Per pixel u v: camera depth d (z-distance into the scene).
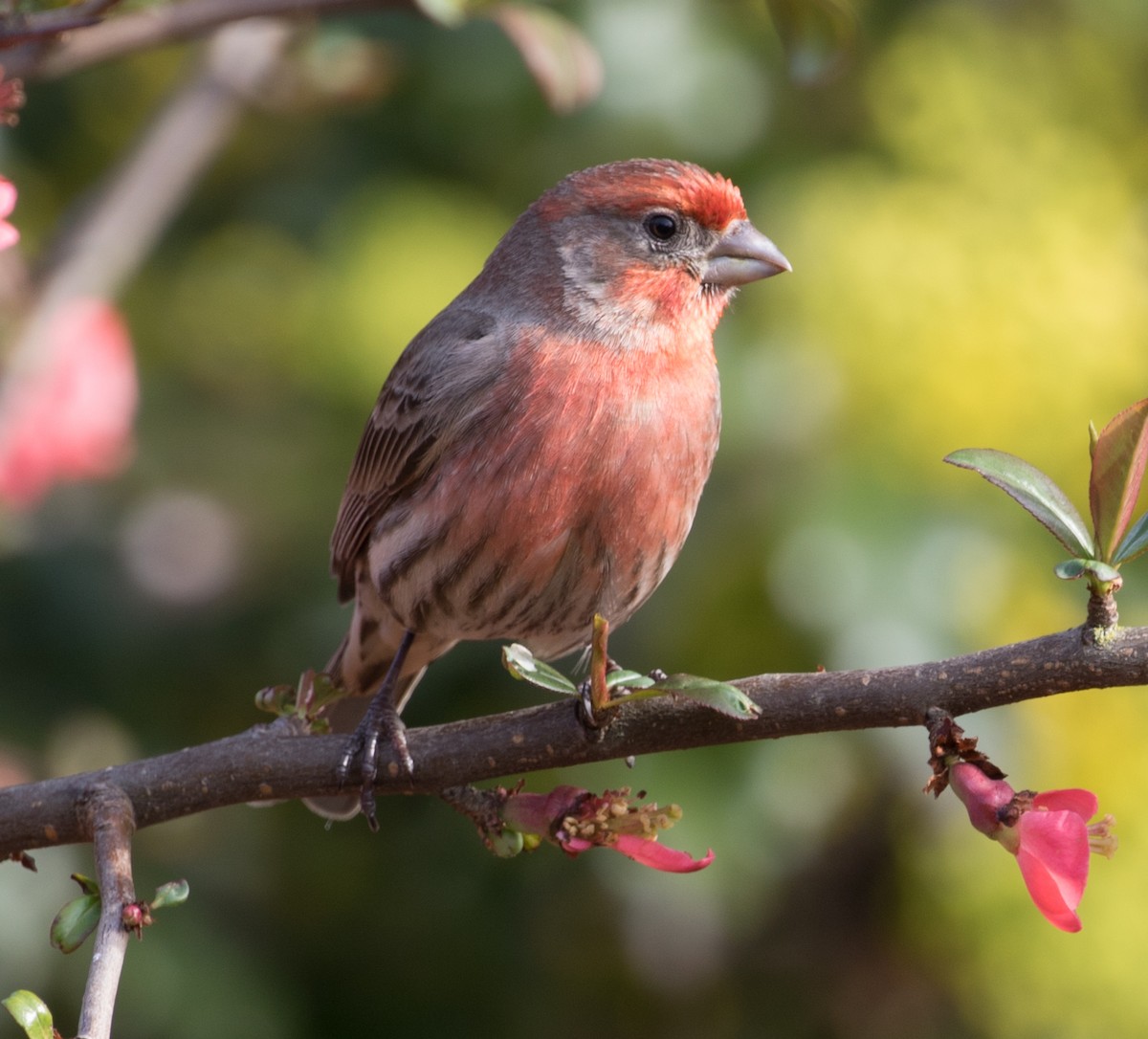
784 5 7.76
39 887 9.92
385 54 9.72
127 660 10.63
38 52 7.08
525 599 7.87
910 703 5.86
